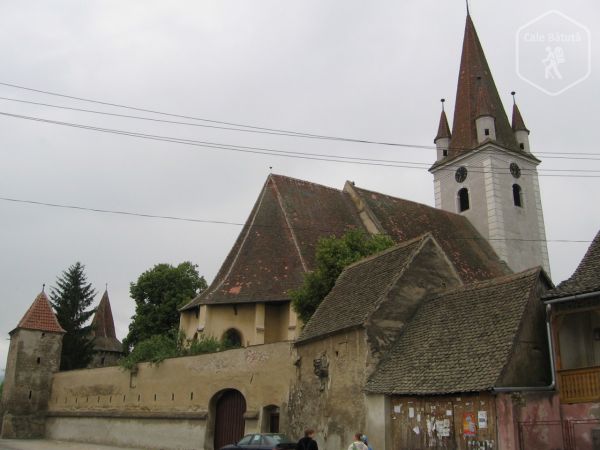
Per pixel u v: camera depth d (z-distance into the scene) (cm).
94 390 3825
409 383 1917
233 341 3556
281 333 3506
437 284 2405
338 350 2319
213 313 3594
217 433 2991
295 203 4144
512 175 5309
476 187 5225
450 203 5403
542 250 5262
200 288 5603
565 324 1961
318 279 3170
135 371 3500
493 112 5422
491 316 1941
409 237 4400
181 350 3516
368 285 2469
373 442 2012
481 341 1864
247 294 3550
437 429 1805
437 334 2067
